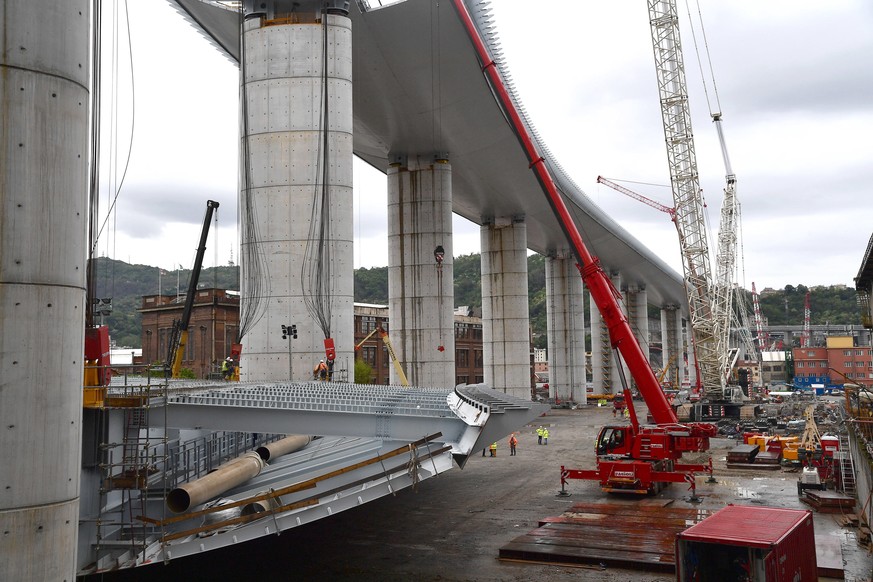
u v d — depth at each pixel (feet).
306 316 110.52
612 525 77.92
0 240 37.27
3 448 37.24
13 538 37.32
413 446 58.80
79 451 40.73
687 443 96.89
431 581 61.82
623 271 410.93
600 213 295.48
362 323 316.81
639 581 60.64
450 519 86.99
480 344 388.57
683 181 235.20
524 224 266.98
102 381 54.34
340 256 112.78
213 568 65.98
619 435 103.35
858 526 77.56
